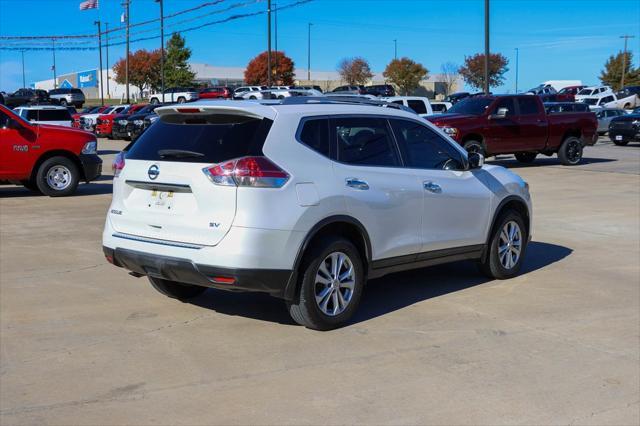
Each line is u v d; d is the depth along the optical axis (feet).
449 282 23.94
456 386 14.92
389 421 13.26
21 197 45.21
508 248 24.12
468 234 22.39
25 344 17.39
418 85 279.69
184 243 17.20
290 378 15.26
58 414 13.51
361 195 18.66
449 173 21.81
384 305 21.01
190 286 21.17
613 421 13.37
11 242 30.04
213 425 13.07
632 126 96.43
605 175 60.34
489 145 62.95
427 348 17.22
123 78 277.44
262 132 17.22
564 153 68.49
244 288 16.78
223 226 16.69
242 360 16.33
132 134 104.68
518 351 17.11
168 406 13.87
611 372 15.85
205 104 17.94
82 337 17.92
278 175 16.96
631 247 30.27
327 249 17.83
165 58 238.89
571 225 35.81
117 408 13.78
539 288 23.18
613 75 305.32
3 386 14.83
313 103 19.01
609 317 19.99
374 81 312.71
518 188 24.18
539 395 14.52
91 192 48.19
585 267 26.40
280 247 16.87
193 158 17.34
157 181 17.80
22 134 43.62
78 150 45.24
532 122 65.36
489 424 13.19
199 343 17.48
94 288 22.70
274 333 18.25
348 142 19.06
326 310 18.26
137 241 18.08
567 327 19.03
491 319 19.67
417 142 21.18
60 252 28.09
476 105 64.23
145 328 18.66
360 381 15.14
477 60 265.95
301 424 13.12
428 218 20.81
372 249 19.16
